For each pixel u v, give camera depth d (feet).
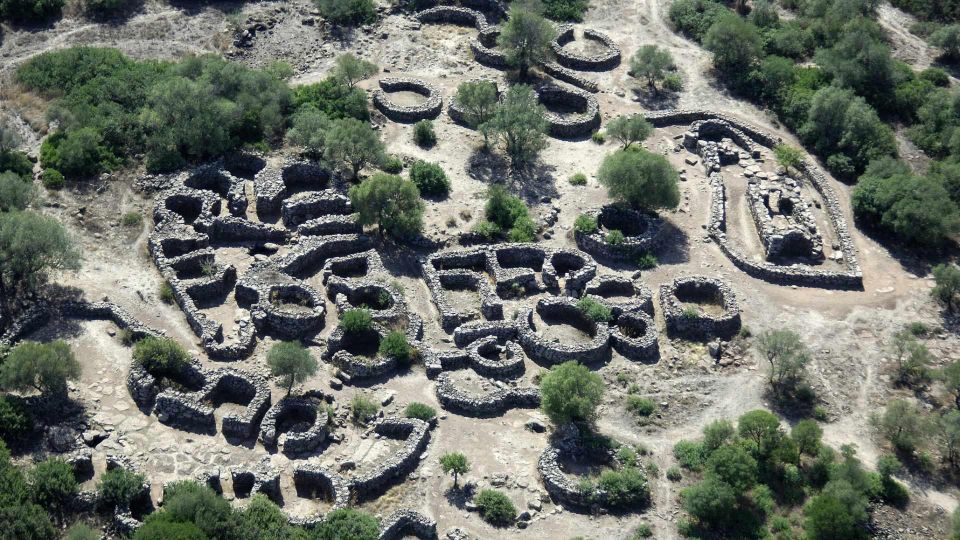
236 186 341.62
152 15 427.33
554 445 266.36
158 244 315.99
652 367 295.28
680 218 349.41
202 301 305.94
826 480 261.03
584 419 275.39
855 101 383.04
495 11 446.60
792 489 258.98
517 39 403.34
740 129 393.09
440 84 404.36
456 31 437.99
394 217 325.42
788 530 248.52
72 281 307.37
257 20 425.28
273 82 375.86
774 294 321.73
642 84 414.82
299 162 353.92
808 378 292.81
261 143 360.28
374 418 272.10
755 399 286.87
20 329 287.28
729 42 417.08
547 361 294.46
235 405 276.62
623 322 306.76
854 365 297.94
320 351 292.40
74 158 340.59
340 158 346.13
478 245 329.31
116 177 345.10
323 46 419.13
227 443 264.72
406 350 287.89
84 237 323.78
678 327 306.55
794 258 336.90
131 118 359.25
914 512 257.34
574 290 318.04
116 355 284.41
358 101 378.53
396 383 283.79
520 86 375.66
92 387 274.77
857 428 279.28
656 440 273.13
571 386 265.95
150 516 234.79
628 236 338.34
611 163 343.46
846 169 368.27
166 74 380.99
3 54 401.90
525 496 254.68
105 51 394.52
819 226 350.02
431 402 279.28
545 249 326.44
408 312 301.43
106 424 265.54
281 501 251.80
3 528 231.30
